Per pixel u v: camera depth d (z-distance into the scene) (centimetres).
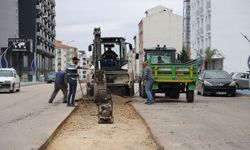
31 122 1334
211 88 2812
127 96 2542
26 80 8094
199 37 6500
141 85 2608
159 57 2725
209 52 5653
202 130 1177
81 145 1000
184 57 5962
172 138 1036
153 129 1192
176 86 2297
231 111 1750
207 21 6088
